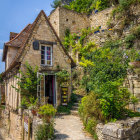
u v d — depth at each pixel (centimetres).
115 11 1432
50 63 1027
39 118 634
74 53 1593
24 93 889
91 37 1490
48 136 540
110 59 1119
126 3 1264
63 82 1010
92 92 625
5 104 1384
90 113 604
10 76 1163
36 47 962
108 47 1246
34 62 949
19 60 894
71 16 1969
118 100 560
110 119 540
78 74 1413
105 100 542
